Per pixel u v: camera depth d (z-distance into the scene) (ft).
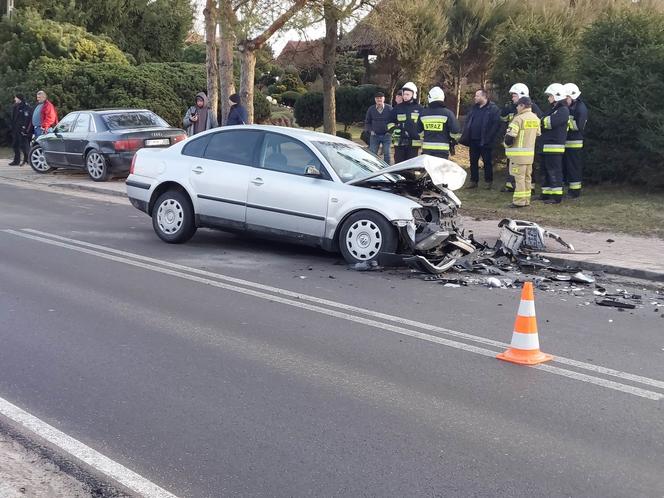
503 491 12.59
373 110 54.39
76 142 57.52
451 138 46.55
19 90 82.38
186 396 16.35
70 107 80.79
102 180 56.65
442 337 21.06
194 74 87.20
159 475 12.90
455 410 15.93
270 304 24.06
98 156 56.24
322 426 14.98
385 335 21.11
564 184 48.91
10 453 13.55
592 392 17.19
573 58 53.67
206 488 12.50
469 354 19.66
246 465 13.32
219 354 19.12
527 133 43.34
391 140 54.49
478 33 85.05
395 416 15.55
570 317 23.79
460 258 31.14
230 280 27.17
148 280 26.81
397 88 90.43
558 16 73.72
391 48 83.05
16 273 27.25
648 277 29.58
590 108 48.85
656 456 13.98
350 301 24.71
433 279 28.25
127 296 24.52
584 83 49.70
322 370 18.15
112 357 18.70
